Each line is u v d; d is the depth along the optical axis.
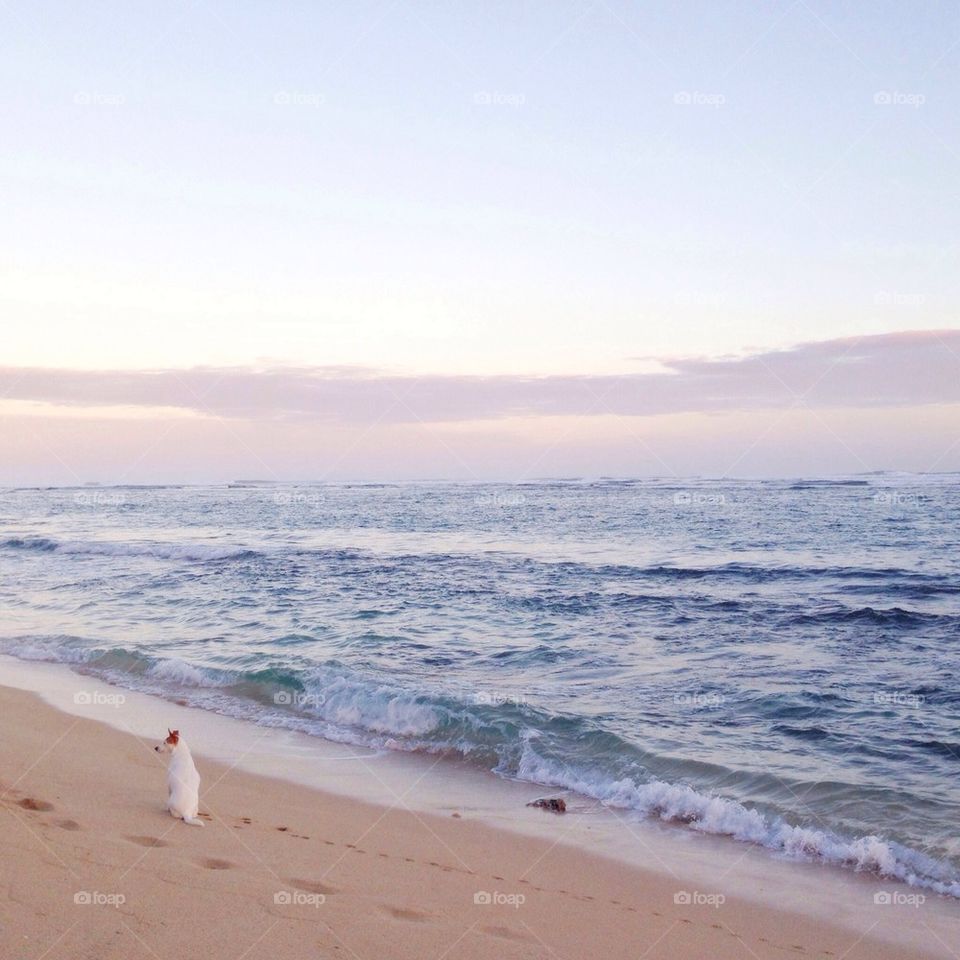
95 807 8.15
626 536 42.00
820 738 12.30
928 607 23.05
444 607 23.56
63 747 11.07
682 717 13.30
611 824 9.52
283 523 56.22
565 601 24.50
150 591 27.14
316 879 6.86
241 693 15.23
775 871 8.34
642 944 6.50
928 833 9.04
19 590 27.95
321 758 11.74
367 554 36.53
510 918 6.64
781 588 26.61
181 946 5.22
